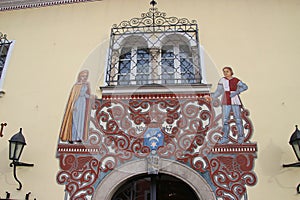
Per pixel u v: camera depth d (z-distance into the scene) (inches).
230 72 225.5
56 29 268.7
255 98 213.9
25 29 273.7
